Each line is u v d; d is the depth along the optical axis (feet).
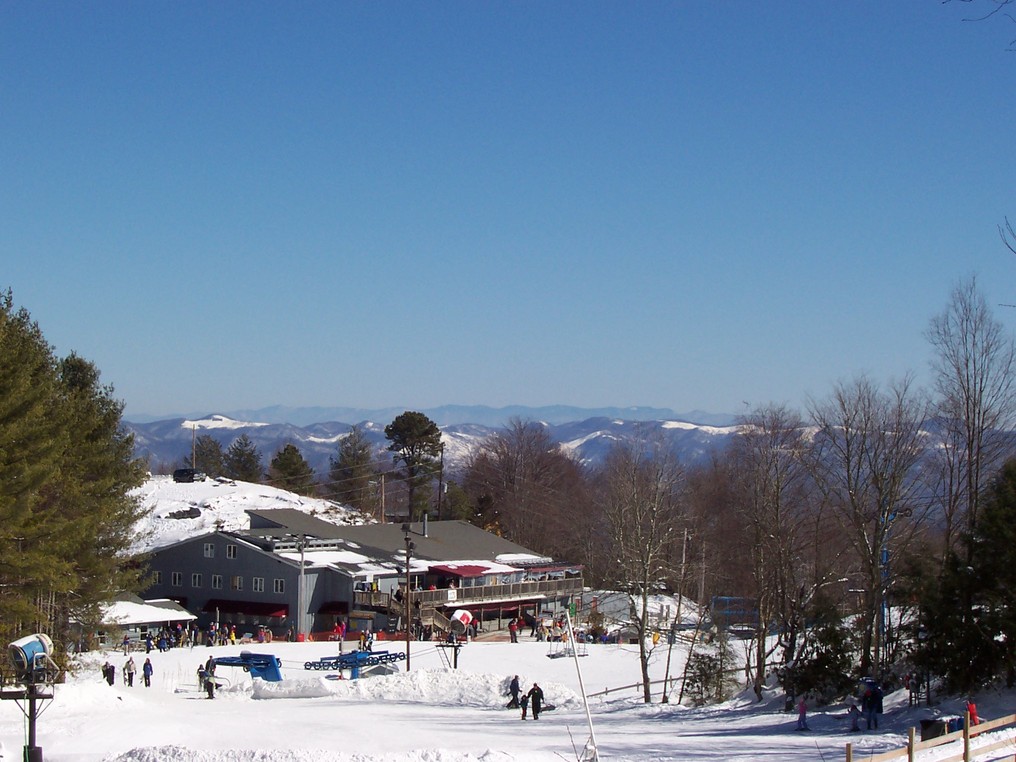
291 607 259.19
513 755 93.91
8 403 134.72
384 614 255.09
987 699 112.78
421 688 170.40
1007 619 110.42
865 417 139.85
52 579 133.90
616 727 127.54
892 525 141.79
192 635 241.35
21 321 170.40
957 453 137.80
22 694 73.87
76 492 154.81
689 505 244.01
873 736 104.27
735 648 196.85
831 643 136.15
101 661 190.08
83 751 104.99
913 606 129.39
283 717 134.00
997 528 114.01
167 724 121.39
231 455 543.80
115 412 194.80
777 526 151.53
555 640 247.29
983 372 135.74
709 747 102.01
